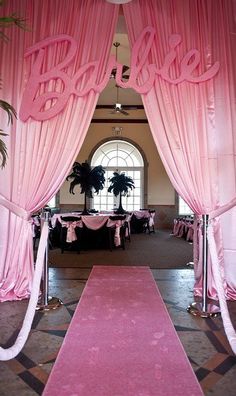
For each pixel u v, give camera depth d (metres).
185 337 2.73
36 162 3.60
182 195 3.65
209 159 3.64
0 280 3.70
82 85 3.62
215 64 3.61
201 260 3.69
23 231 3.71
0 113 3.64
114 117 13.45
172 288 4.16
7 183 3.64
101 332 2.79
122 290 4.04
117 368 2.20
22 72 3.65
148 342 2.60
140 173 13.54
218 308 3.36
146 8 3.67
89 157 13.46
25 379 2.08
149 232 11.30
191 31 3.68
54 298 3.62
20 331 2.57
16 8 3.66
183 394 1.90
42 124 3.61
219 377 2.12
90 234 7.69
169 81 3.59
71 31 3.65
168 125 3.61
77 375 2.11
